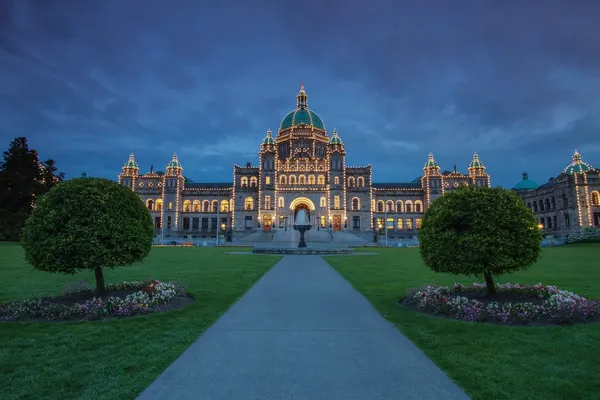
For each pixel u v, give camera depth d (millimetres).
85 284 15633
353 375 7414
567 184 91625
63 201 13625
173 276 22594
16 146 70750
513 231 13242
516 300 13641
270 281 20375
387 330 10625
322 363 8047
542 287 14398
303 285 18906
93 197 13672
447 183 109062
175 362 8062
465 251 13211
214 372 7535
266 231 95062
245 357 8391
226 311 13031
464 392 6703
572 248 57062
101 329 10602
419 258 37875
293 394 6582
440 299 12938
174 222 106625
